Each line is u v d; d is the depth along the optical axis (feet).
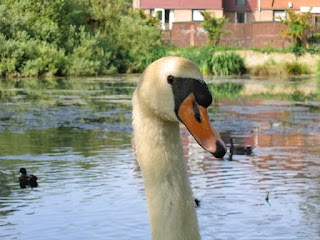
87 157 58.44
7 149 62.44
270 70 176.45
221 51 180.45
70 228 38.70
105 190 46.83
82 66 159.84
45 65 154.40
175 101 14.32
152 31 182.70
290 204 43.96
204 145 13.96
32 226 39.17
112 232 38.17
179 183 14.89
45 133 72.13
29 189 47.52
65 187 47.85
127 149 62.39
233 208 42.98
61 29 167.12
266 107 98.58
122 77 156.56
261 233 38.01
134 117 15.05
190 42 196.85
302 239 37.11
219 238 37.37
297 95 116.98
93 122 80.43
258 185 48.83
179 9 234.99
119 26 182.50
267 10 239.50
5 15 157.28
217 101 106.93
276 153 62.03
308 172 53.31
